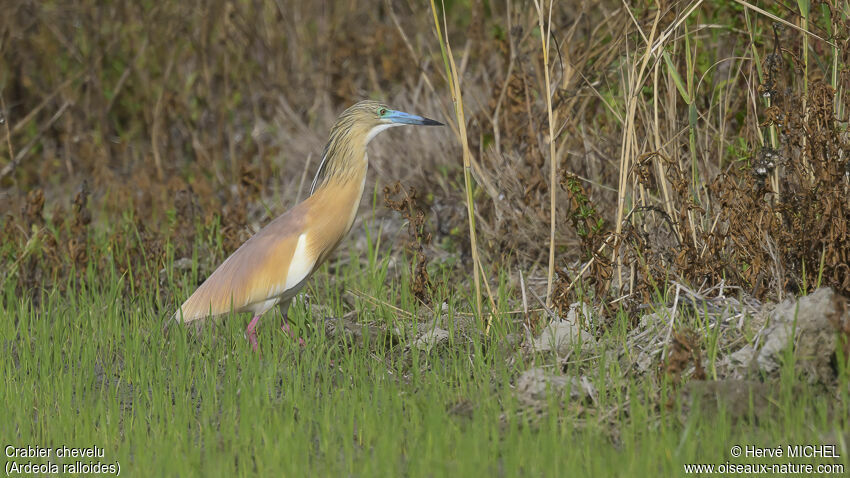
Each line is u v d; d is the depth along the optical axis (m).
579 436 8.70
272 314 12.46
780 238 10.83
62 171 19.66
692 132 11.39
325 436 8.73
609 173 13.98
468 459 8.00
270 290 11.36
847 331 8.91
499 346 11.02
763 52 13.16
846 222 10.45
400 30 17.25
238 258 11.48
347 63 20.14
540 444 8.30
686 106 13.32
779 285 10.62
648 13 13.59
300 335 11.89
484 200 14.96
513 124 15.41
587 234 11.52
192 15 20.33
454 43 19.67
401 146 16.86
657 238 11.84
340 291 13.91
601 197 13.95
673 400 8.98
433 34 19.22
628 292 11.73
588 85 13.39
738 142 12.77
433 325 11.24
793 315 9.24
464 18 19.92
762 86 11.01
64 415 9.52
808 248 10.68
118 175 19.73
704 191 12.03
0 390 10.18
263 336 11.69
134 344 11.27
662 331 10.30
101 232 16.17
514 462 7.98
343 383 10.30
